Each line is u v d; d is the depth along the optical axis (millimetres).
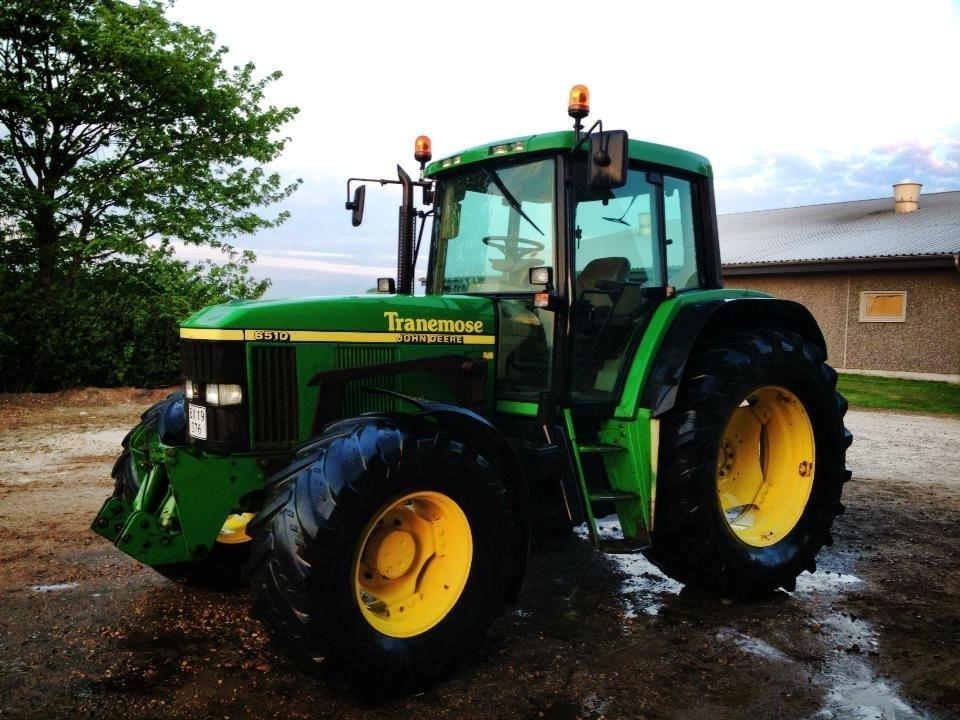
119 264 12867
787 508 4406
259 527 2926
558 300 3756
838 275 16219
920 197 21016
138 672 3123
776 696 3035
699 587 4184
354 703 2949
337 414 3512
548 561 4672
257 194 13203
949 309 14781
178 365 11672
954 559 4789
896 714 2910
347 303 3643
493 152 4031
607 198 4047
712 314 4082
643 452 3934
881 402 12461
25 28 11492
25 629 3521
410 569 3221
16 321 10727
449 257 4434
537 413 3826
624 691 3066
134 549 3223
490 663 3305
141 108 12367
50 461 7148
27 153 12281
